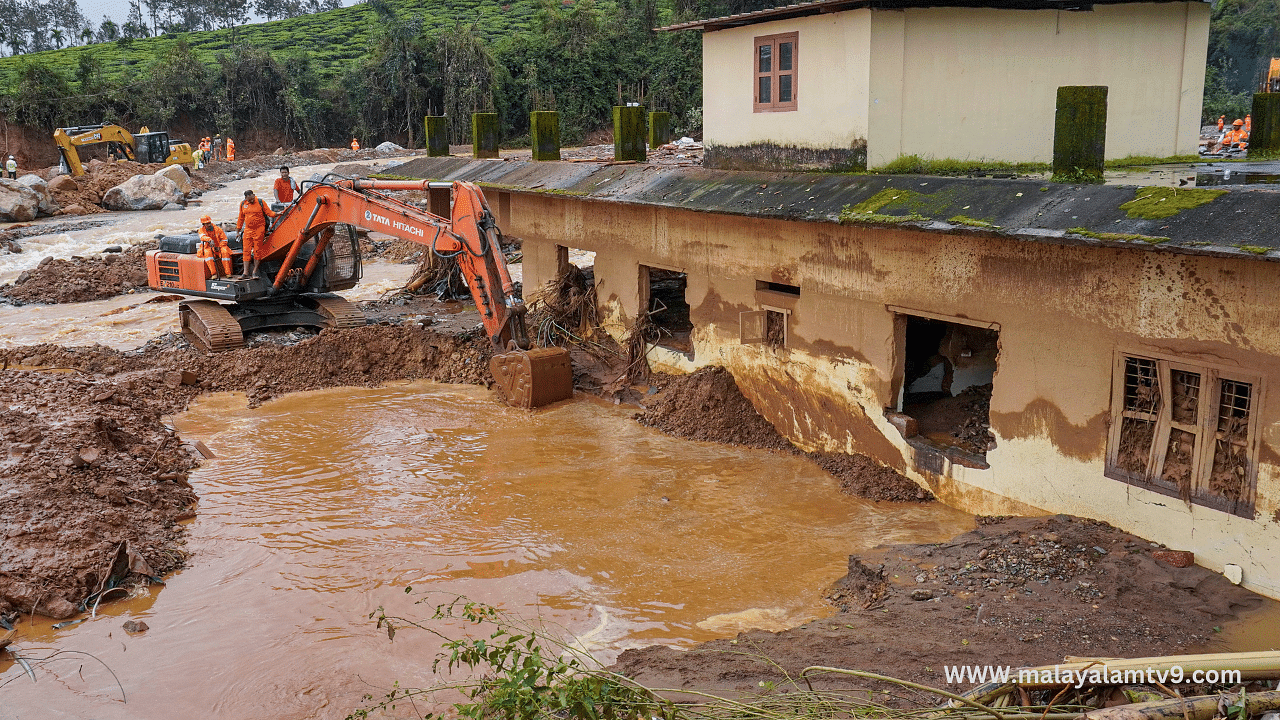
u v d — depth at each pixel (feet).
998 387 32.27
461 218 49.11
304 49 280.31
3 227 110.11
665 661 23.89
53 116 201.77
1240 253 23.36
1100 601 25.31
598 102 212.02
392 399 50.72
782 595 28.71
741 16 43.65
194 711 23.56
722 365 45.78
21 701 24.16
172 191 127.13
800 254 39.91
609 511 35.24
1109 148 44.04
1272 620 24.00
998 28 40.52
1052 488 30.86
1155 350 27.14
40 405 43.83
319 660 25.64
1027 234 28.45
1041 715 17.04
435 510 35.70
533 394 48.01
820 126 41.47
